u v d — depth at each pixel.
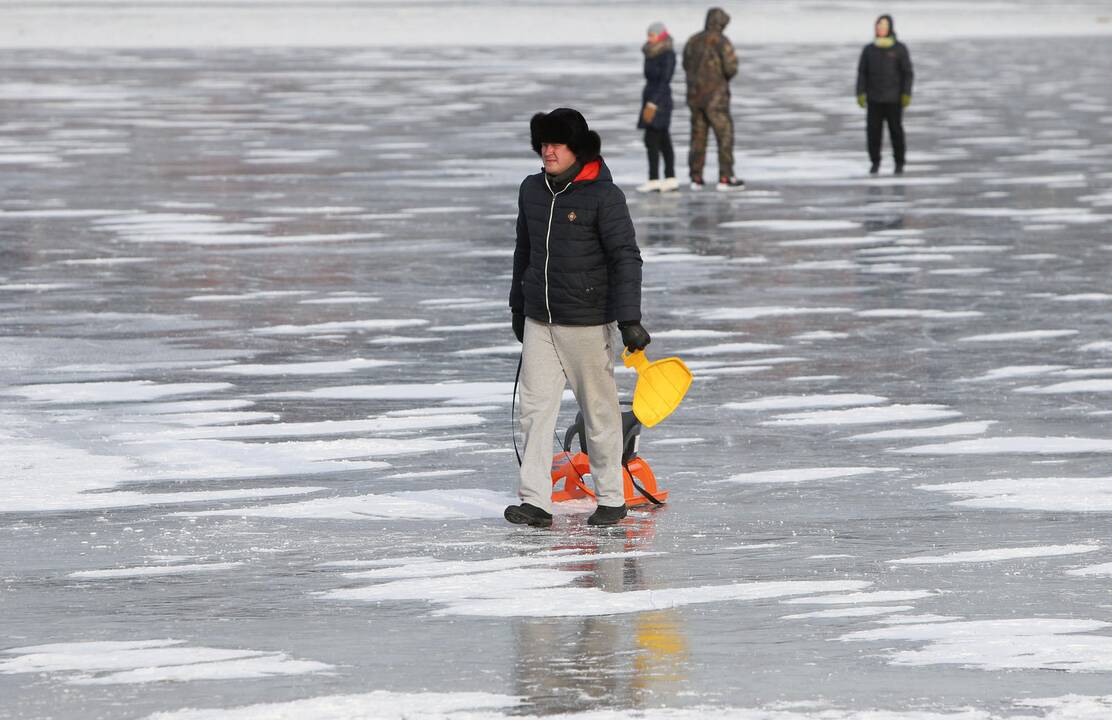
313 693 13.33
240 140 74.75
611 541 18.48
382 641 14.75
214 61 135.88
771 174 62.94
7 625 15.33
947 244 44.94
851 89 107.25
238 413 25.56
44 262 41.72
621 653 14.34
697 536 18.66
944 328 32.88
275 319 34.12
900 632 14.88
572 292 19.28
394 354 30.42
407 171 63.16
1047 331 32.50
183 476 21.61
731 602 15.95
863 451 22.97
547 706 12.98
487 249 44.19
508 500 20.48
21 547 18.20
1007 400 26.33
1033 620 15.20
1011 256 42.72
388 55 145.50
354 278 39.47
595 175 19.38
